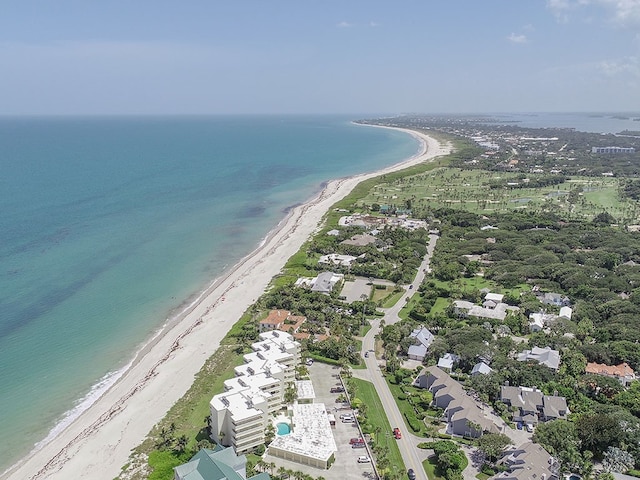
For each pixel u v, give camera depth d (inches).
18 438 5152.6
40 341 6988.2
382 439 4968.0
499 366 6107.3
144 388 5944.9
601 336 6963.6
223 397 5000.0
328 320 7583.7
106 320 7662.4
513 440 4968.0
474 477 4458.7
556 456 4537.4
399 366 6284.5
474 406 5280.5
